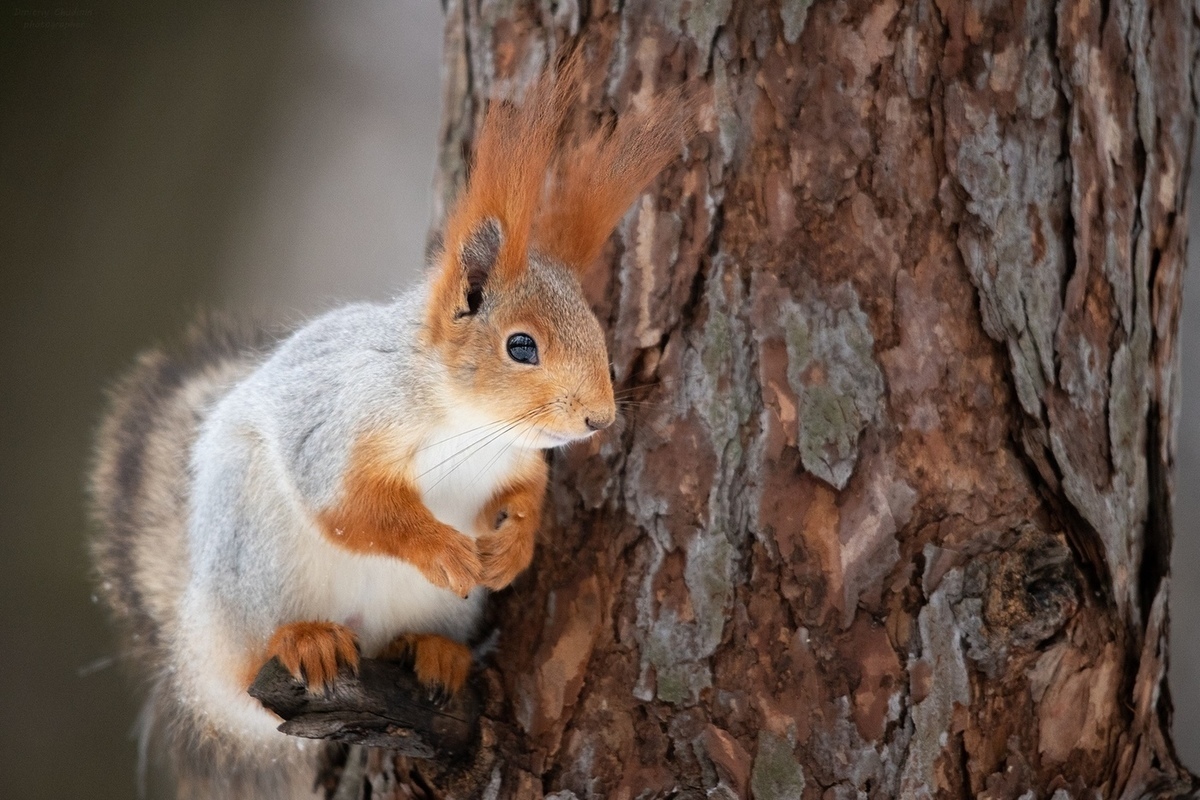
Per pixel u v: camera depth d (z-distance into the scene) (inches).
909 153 125.8
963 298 125.6
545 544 126.5
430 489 127.5
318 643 125.5
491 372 126.2
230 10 150.6
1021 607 124.8
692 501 125.8
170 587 130.6
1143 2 126.5
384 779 126.3
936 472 125.4
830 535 125.4
